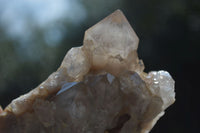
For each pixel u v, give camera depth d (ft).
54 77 0.60
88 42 0.60
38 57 4.46
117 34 0.59
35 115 0.58
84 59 0.60
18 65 4.19
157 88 0.61
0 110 0.62
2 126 0.59
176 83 3.02
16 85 4.04
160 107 0.60
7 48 4.29
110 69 0.60
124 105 0.59
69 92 0.58
